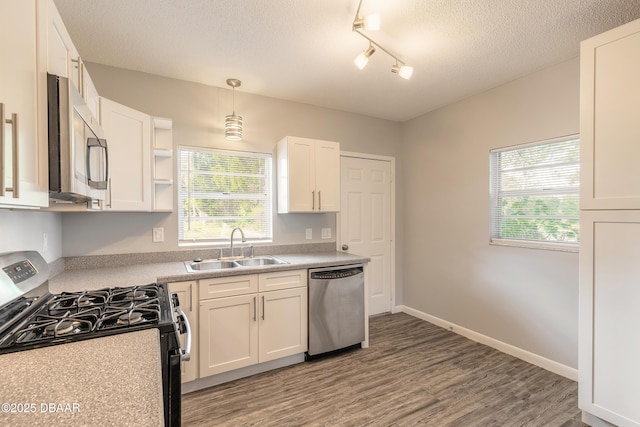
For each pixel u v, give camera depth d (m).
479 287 2.99
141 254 2.52
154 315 1.23
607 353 1.73
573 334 2.31
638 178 1.61
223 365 2.22
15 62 0.80
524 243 2.64
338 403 2.02
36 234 1.78
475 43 2.12
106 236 2.40
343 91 2.94
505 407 1.98
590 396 1.79
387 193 3.82
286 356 2.50
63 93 1.00
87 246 2.34
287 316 2.47
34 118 0.91
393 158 3.83
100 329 1.08
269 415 1.90
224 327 2.22
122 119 2.03
